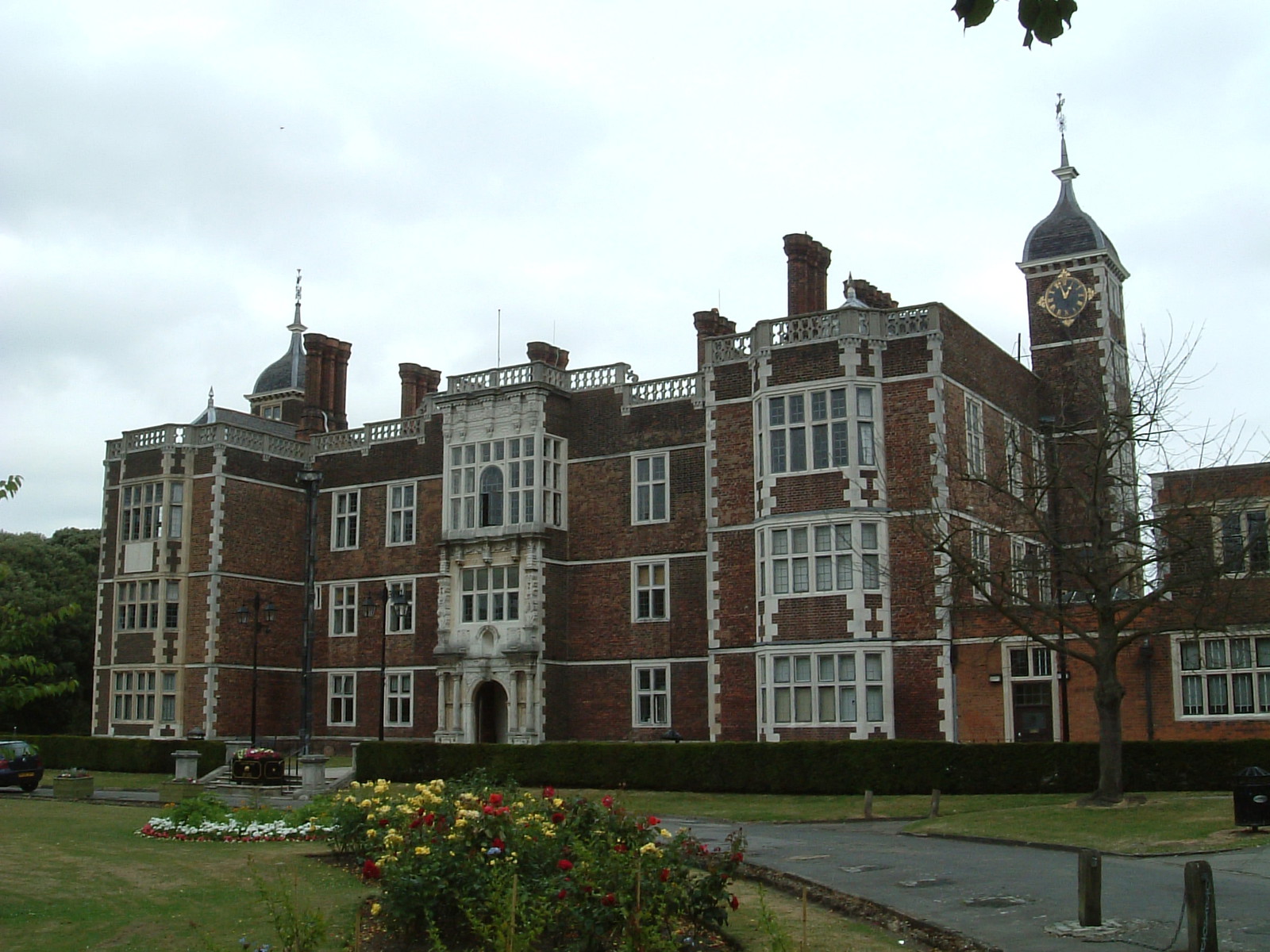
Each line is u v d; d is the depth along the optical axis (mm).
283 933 14008
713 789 35156
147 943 15953
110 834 25438
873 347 38500
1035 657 35469
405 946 15414
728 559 40688
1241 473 34062
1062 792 31219
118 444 54875
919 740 33875
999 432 41469
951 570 32250
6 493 17922
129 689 52469
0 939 16281
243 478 52906
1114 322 48125
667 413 45188
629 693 44562
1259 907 15820
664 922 14523
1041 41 7867
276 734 52938
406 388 56969
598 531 46188
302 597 54719
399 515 51938
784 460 38969
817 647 37625
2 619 18141
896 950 14477
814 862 21188
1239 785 22656
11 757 38469
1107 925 14875
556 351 51438
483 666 46312
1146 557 29562
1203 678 32969
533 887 15156
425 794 18844
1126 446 39312
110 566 54062
